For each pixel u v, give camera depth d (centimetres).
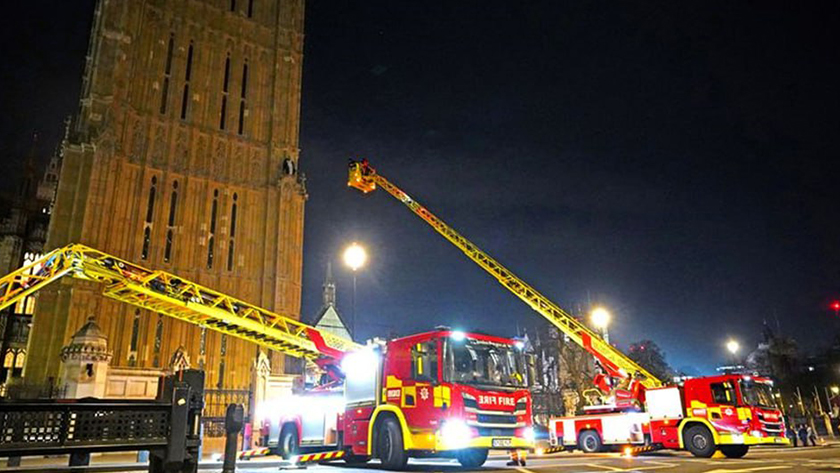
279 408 2119
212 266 5844
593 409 2780
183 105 6178
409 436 1470
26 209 7981
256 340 2580
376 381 1614
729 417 2134
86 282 5012
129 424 543
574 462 1819
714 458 2062
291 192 6406
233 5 6881
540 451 2581
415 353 1520
